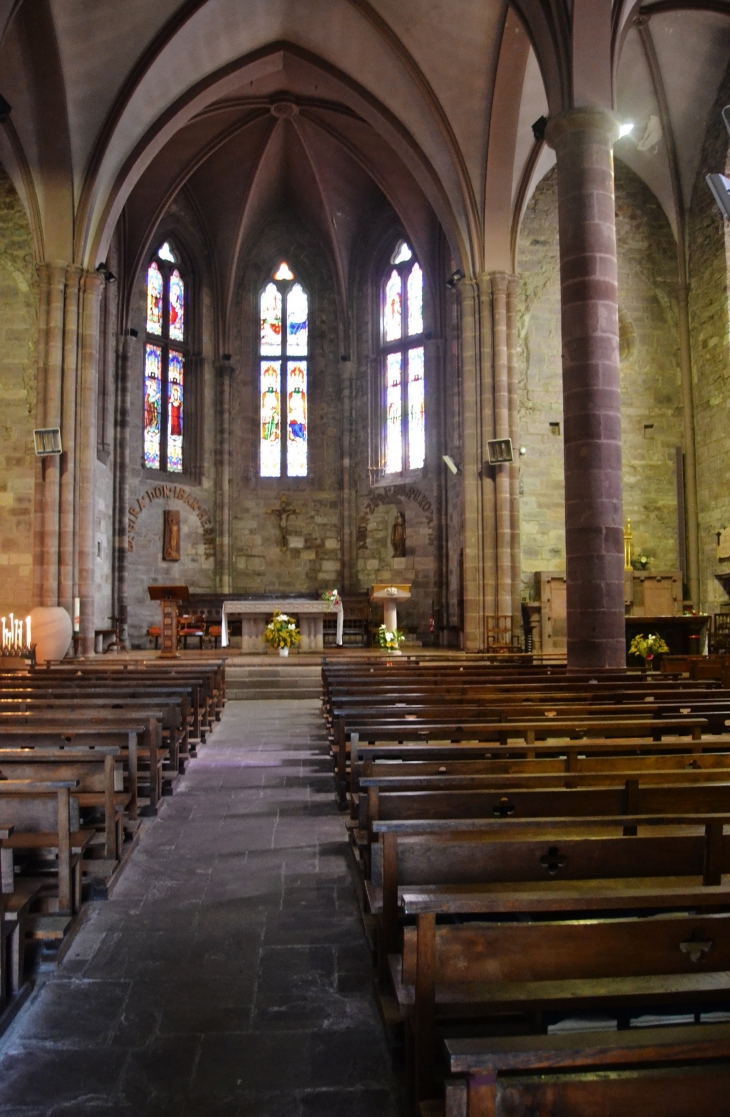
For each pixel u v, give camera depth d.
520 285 24.38
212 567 30.34
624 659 13.87
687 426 24.09
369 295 31.16
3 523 22.48
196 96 22.19
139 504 28.19
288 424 31.83
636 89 22.58
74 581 21.47
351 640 28.69
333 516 31.39
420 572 28.72
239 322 31.66
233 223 29.98
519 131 21.61
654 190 24.67
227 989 4.75
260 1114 3.63
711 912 4.25
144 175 26.31
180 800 8.92
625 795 4.83
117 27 19.03
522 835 4.67
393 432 30.47
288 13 21.17
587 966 2.96
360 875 6.29
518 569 22.44
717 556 22.73
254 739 12.68
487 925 2.96
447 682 11.18
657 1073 2.24
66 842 5.27
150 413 29.08
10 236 23.08
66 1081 3.88
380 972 4.59
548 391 24.36
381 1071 3.95
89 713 8.20
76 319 21.61
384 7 19.61
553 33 14.47
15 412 22.77
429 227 27.97
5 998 4.53
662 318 24.67
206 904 6.02
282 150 28.48
